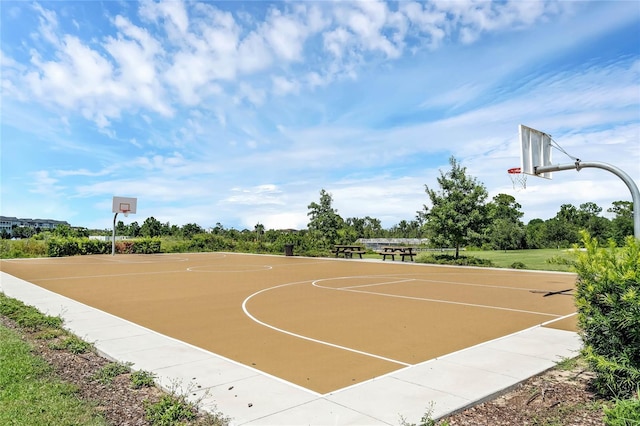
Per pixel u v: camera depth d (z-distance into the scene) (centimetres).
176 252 3994
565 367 567
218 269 2191
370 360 613
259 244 3969
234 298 1212
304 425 395
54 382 497
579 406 436
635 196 904
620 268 435
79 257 3222
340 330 810
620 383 429
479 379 519
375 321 891
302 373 555
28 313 888
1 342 667
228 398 462
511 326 840
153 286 1489
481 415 425
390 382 512
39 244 3391
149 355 628
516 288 1420
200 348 676
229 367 575
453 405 438
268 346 693
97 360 606
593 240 478
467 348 668
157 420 402
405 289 1398
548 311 1002
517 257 3050
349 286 1482
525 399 466
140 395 473
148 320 908
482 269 2144
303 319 915
